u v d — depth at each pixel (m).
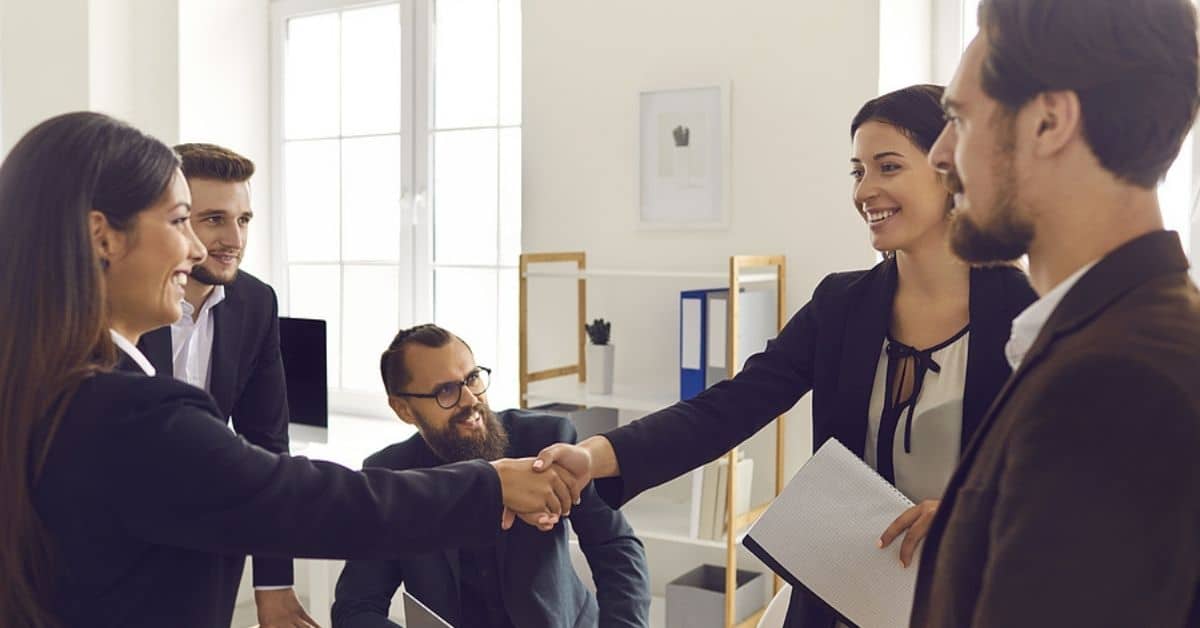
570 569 2.29
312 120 4.63
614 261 3.71
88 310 1.19
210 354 2.21
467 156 4.25
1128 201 0.80
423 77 4.30
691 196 3.54
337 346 4.64
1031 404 0.73
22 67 4.42
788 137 3.38
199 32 4.41
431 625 1.76
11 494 1.16
